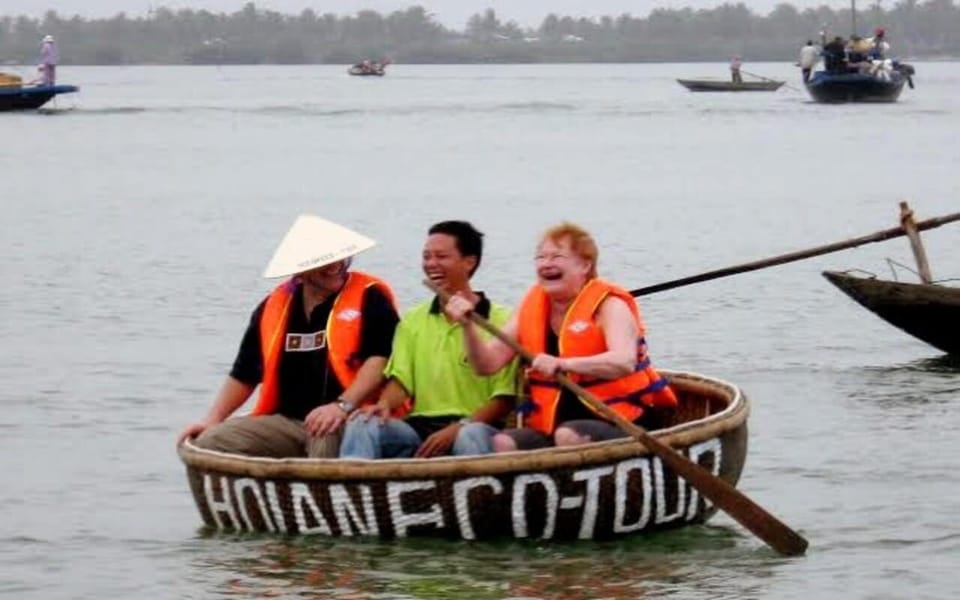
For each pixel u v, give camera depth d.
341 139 122.69
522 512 19.77
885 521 21.44
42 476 24.53
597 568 19.31
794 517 21.66
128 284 46.06
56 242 57.41
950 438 26.22
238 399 21.88
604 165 95.19
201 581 19.23
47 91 156.00
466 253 21.02
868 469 24.20
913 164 93.50
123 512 22.47
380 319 21.22
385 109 174.00
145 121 148.38
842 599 18.42
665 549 20.00
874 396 29.84
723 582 18.91
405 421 21.20
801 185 80.69
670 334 36.94
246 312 41.06
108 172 92.12
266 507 20.39
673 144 113.75
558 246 20.45
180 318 40.03
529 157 102.19
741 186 80.50
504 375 20.92
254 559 19.84
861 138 117.50
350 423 20.67
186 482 24.08
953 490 22.98
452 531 19.94
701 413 22.64
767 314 39.44
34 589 19.23
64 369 33.09
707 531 20.72
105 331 38.09
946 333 33.53
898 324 33.88
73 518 22.19
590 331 20.41
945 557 19.92
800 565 19.55
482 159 100.81
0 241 57.69
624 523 20.09
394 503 19.83
